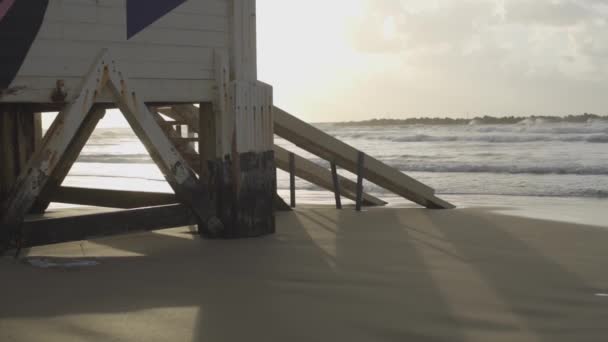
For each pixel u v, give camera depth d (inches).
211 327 168.4
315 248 289.9
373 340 159.0
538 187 655.1
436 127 2711.6
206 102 303.1
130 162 1253.1
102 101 267.1
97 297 198.1
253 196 313.4
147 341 156.4
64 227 257.9
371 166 442.3
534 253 283.0
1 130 336.2
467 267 251.0
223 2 298.7
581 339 159.5
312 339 159.3
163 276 229.5
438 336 162.1
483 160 1042.1
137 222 278.5
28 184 250.4
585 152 1160.2
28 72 247.6
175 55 284.0
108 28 265.4
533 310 186.7
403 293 207.2
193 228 343.0
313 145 425.1
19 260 251.4
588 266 253.8
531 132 1717.5
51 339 157.1
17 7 244.7
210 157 307.1
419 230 353.4
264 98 313.6
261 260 261.4
